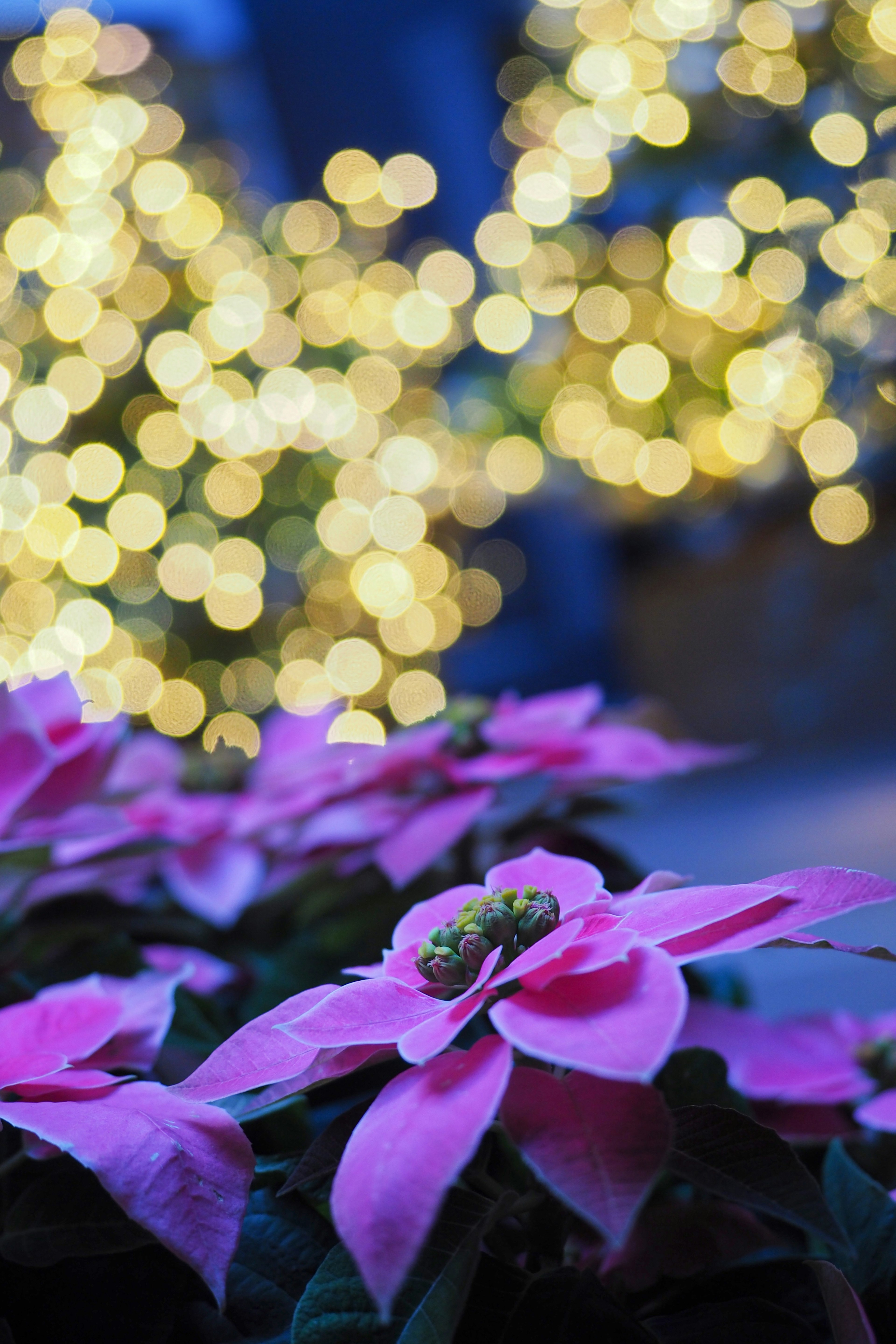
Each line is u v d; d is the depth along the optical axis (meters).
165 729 2.39
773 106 2.66
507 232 3.54
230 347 2.84
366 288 3.43
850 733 3.83
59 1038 0.61
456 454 3.54
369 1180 0.51
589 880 0.59
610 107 2.90
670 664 4.11
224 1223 0.54
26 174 2.81
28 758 0.70
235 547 2.82
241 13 4.27
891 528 3.70
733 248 3.00
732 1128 0.58
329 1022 0.55
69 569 2.35
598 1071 0.50
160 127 3.07
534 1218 0.60
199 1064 0.73
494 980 0.54
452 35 4.68
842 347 3.11
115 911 0.92
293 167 4.83
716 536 4.02
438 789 0.87
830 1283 0.57
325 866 0.92
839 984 1.76
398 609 3.25
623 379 3.46
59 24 2.88
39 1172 0.65
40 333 2.57
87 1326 0.60
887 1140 0.72
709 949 0.55
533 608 5.08
